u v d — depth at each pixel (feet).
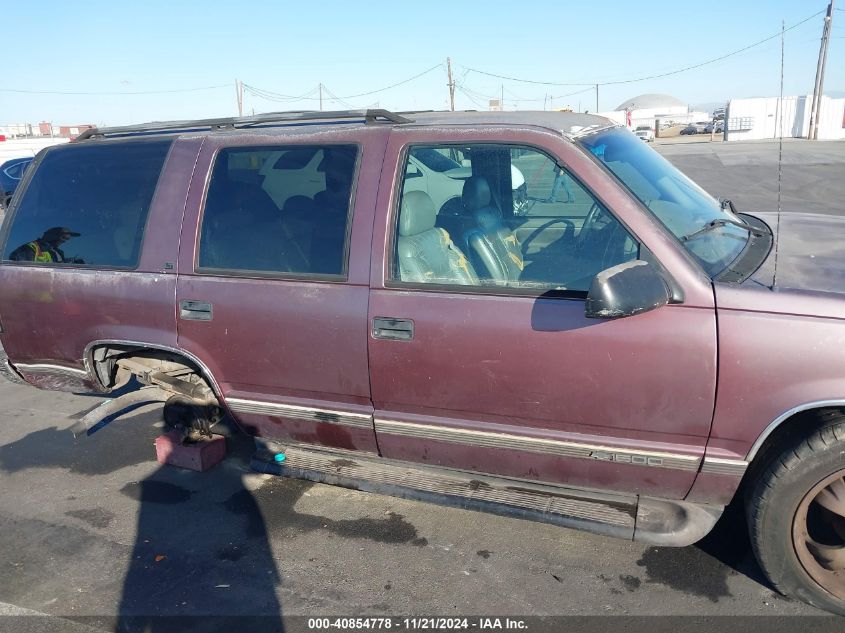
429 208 10.24
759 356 8.18
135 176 11.83
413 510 11.93
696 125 182.70
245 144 11.03
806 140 113.39
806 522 8.86
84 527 11.82
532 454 9.66
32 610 9.79
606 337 8.68
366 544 11.00
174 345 11.38
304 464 11.54
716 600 9.34
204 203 11.16
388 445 10.62
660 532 9.29
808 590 8.91
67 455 14.58
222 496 12.65
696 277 8.46
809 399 8.08
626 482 9.41
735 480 8.77
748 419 8.37
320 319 10.15
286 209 10.61
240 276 10.74
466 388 9.56
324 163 10.38
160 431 15.61
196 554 10.95
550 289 9.09
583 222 9.25
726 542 10.55
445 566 10.36
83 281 11.84
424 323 9.52
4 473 13.91
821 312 8.03
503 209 10.07
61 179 12.49
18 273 12.42
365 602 9.66
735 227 10.55
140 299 11.43
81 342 12.14
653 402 8.70
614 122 11.87
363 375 10.13
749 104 127.34
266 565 10.59
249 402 11.25
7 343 12.89
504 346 9.16
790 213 12.96
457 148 9.82
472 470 10.33
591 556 10.44
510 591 9.73
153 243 11.36
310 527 11.56
